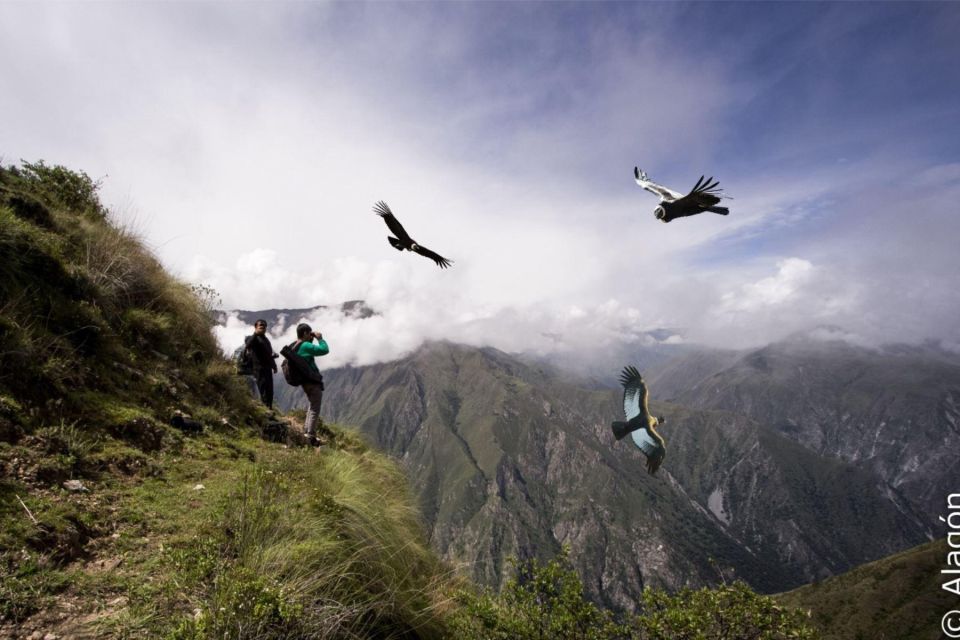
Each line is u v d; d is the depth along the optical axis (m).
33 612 3.76
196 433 8.74
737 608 7.06
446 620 7.06
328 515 6.24
